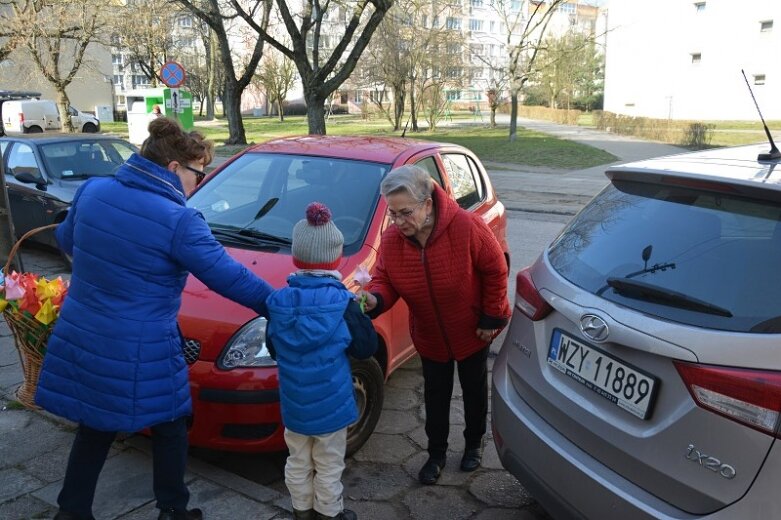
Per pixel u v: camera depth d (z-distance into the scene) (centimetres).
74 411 240
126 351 234
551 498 241
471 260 291
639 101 4784
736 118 4141
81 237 237
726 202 225
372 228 384
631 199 262
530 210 1212
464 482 333
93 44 4641
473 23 6475
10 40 2489
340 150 457
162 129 243
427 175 280
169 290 243
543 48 2930
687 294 207
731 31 4100
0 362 455
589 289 239
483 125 4450
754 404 177
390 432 385
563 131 3778
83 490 259
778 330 184
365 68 3581
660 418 202
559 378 249
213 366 306
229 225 411
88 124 3300
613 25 4919
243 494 304
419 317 308
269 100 5734
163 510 269
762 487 175
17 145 816
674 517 193
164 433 258
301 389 251
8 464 324
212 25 2408
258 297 250
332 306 248
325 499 266
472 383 326
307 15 1845
